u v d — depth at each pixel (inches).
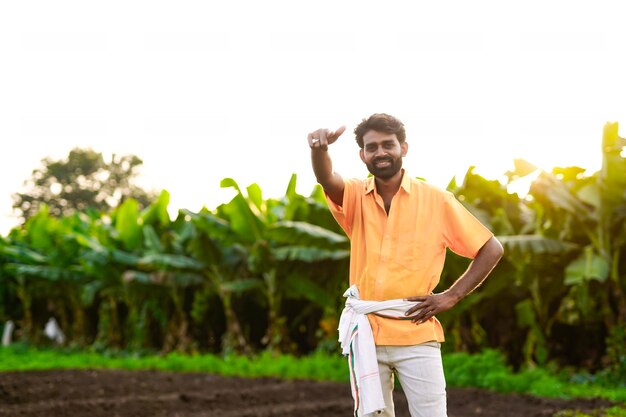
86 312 780.6
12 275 818.2
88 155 1722.4
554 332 447.5
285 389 350.3
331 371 421.4
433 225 124.6
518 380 356.2
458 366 380.8
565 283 385.4
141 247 629.0
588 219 393.1
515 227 453.4
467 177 451.2
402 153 125.6
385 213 125.0
